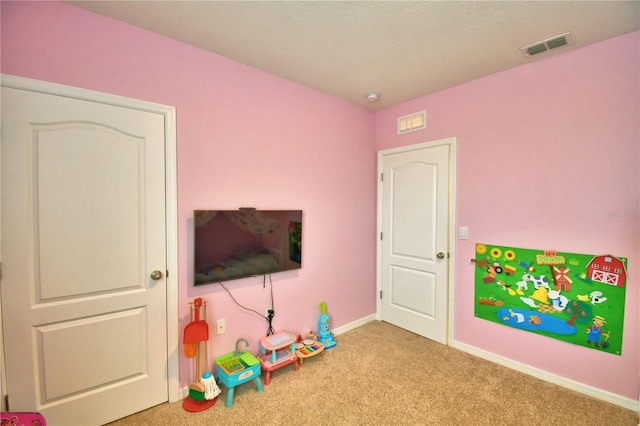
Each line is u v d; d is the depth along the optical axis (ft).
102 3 5.10
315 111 8.95
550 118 6.99
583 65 6.53
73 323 5.34
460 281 8.67
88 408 5.49
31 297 4.98
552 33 6.04
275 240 7.82
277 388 6.84
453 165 8.75
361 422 5.75
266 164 7.79
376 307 10.99
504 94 7.72
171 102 6.23
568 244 6.77
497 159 7.87
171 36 6.15
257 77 7.58
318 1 5.09
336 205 9.64
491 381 7.09
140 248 5.97
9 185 4.76
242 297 7.40
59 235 5.16
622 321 6.14
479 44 6.46
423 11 5.37
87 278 5.42
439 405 6.24
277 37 6.21
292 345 7.72
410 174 9.87
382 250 10.87
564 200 6.82
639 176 5.93
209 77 6.75
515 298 7.59
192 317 6.48
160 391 6.24
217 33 6.05
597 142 6.38
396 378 7.23
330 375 7.38
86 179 5.37
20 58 4.76
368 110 10.67
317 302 9.15
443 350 8.68
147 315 6.07
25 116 4.83
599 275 6.38
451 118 8.80
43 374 5.12
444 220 9.00
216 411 6.05
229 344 7.17
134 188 5.86
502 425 5.66
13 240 4.81
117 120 5.63
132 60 5.76
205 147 6.71
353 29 5.92
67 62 5.13
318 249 9.15
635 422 5.70
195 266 6.38
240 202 7.29
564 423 5.69
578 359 6.68
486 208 8.09
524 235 7.42
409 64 7.39
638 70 5.91
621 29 5.86
